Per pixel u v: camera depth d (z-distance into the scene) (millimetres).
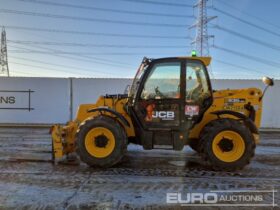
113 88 14461
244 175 5605
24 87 14531
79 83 14531
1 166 6035
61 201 4234
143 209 4020
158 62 6020
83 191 4637
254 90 6266
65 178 5273
